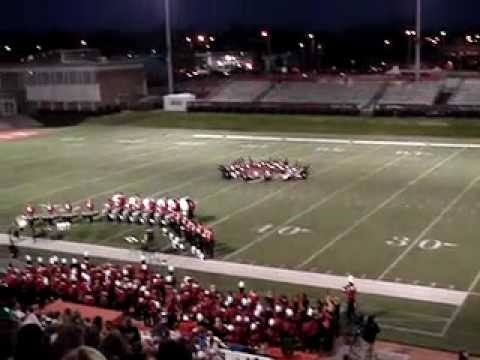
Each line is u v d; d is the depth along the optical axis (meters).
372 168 39.41
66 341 5.30
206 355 13.42
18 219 29.14
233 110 63.81
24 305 16.78
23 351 5.15
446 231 26.81
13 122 64.75
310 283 22.02
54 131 60.44
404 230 27.12
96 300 20.06
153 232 28.31
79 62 69.62
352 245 25.55
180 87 76.88
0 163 45.03
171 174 39.38
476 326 18.48
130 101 70.94
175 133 56.69
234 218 29.73
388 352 17.03
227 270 23.64
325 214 29.88
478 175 36.62
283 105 62.19
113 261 25.16
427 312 19.52
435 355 16.86
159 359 5.85
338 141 49.88
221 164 41.84
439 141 48.47
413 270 22.72
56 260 22.78
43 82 70.50
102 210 30.84
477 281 21.56
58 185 37.62
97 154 47.19
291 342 16.62
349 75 70.81
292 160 42.50
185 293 18.97
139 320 18.80
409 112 57.22
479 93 59.31
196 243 25.45
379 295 20.81
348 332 18.16
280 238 26.78
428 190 33.56
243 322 17.42
